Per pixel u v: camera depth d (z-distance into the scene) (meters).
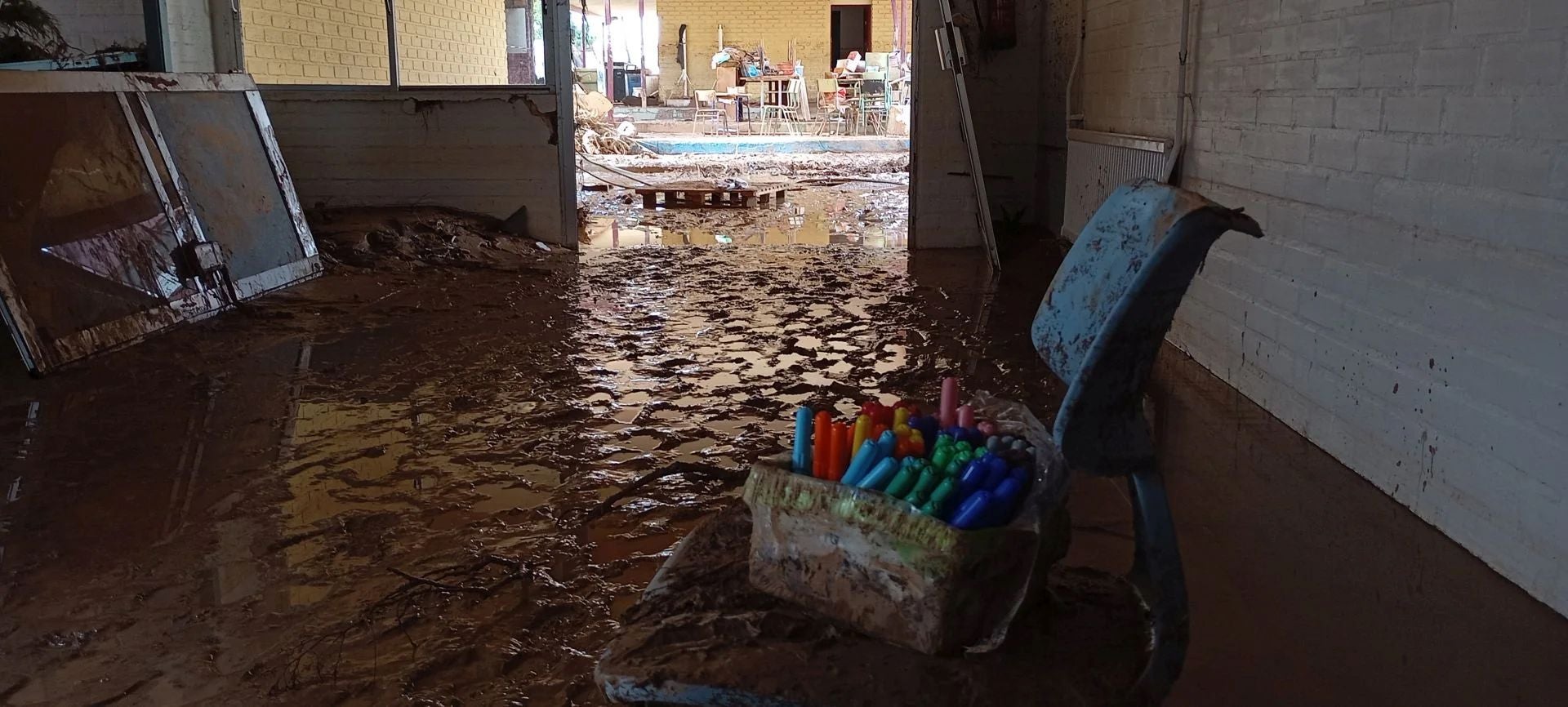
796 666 1.65
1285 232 3.90
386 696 2.20
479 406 4.17
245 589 2.68
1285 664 2.29
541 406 4.16
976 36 8.70
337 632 2.46
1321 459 3.54
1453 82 2.86
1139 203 1.64
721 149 17.42
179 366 4.75
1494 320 2.70
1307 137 3.72
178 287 5.51
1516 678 2.23
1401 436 3.13
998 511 1.68
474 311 5.86
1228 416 3.99
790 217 9.84
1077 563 2.72
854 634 1.75
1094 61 7.12
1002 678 1.64
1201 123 4.81
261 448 3.70
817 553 1.79
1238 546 2.87
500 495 3.28
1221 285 4.47
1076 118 7.39
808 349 5.02
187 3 7.62
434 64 12.02
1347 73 3.43
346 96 7.81
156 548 2.92
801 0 22.83
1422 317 3.02
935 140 7.77
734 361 4.82
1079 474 3.36
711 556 2.03
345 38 10.30
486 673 2.29
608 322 5.58
